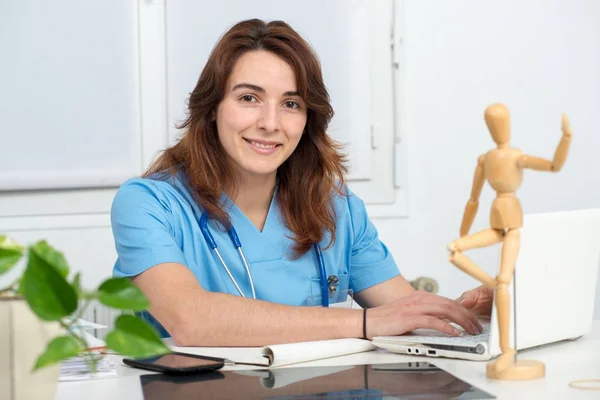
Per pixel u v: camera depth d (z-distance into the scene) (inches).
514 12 124.3
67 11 114.0
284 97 70.3
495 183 46.6
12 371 35.0
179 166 73.1
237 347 58.7
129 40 115.6
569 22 125.8
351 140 121.5
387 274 79.0
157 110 116.5
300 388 45.3
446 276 124.0
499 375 46.4
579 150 127.1
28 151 114.0
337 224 76.7
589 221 57.4
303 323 58.3
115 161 116.0
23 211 114.9
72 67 114.6
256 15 118.4
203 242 70.4
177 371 49.3
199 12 116.9
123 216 67.4
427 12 122.5
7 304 35.0
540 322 54.2
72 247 115.6
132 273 64.4
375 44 121.7
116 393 45.1
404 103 122.4
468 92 123.8
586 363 51.1
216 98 70.6
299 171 74.4
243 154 69.9
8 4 112.7
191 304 59.7
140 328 31.6
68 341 31.6
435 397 42.4
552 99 126.0
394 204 122.8
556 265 55.0
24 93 113.6
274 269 72.1
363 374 48.9
